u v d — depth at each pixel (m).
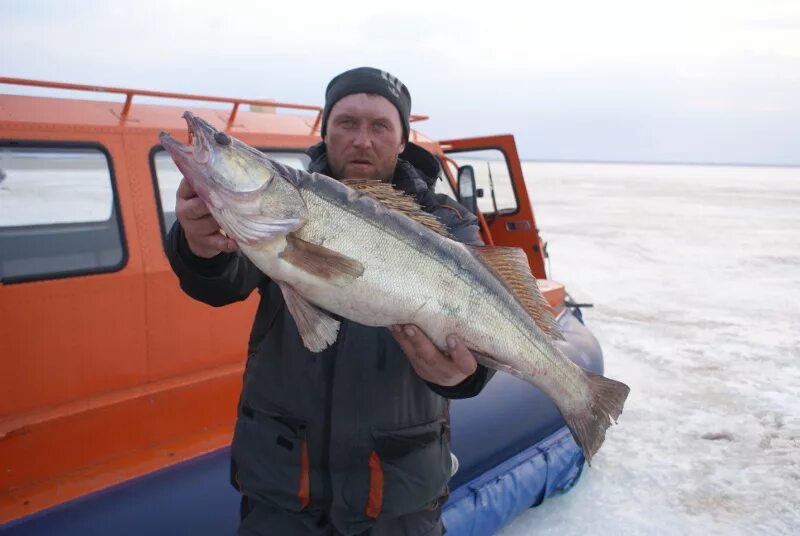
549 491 4.38
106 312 2.88
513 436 4.23
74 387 2.79
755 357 7.79
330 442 2.00
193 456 2.91
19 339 2.64
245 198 1.86
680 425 5.84
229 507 2.85
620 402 2.46
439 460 2.14
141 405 2.89
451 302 2.09
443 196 2.49
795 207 33.19
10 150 2.78
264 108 4.15
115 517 2.59
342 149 2.26
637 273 13.27
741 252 16.39
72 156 2.96
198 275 1.91
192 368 3.16
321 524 2.01
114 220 3.02
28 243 2.87
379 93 2.24
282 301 2.13
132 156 3.11
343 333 2.06
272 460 2.01
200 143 1.83
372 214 2.02
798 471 5.04
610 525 4.31
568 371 2.36
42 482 2.60
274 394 2.06
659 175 114.75
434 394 2.18
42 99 3.04
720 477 4.93
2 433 2.49
